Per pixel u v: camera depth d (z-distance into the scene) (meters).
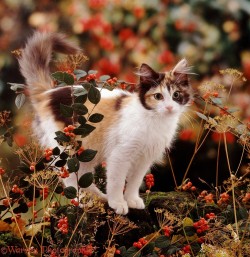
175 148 7.75
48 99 5.42
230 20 8.11
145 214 5.17
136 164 5.25
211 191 5.84
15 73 8.52
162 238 4.60
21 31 8.78
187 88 5.31
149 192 5.56
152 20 8.16
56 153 4.77
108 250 4.52
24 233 4.96
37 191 5.00
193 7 8.10
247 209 5.31
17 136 5.96
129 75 7.95
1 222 4.95
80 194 5.03
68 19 8.55
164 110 5.08
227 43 8.10
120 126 5.15
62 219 4.59
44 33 5.70
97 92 4.66
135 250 4.56
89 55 8.19
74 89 5.07
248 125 5.32
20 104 5.14
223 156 7.80
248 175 7.52
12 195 4.93
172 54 8.09
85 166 5.35
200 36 8.09
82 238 4.60
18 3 8.83
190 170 7.83
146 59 7.97
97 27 7.90
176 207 4.98
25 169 4.87
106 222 4.96
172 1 8.16
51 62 7.07
